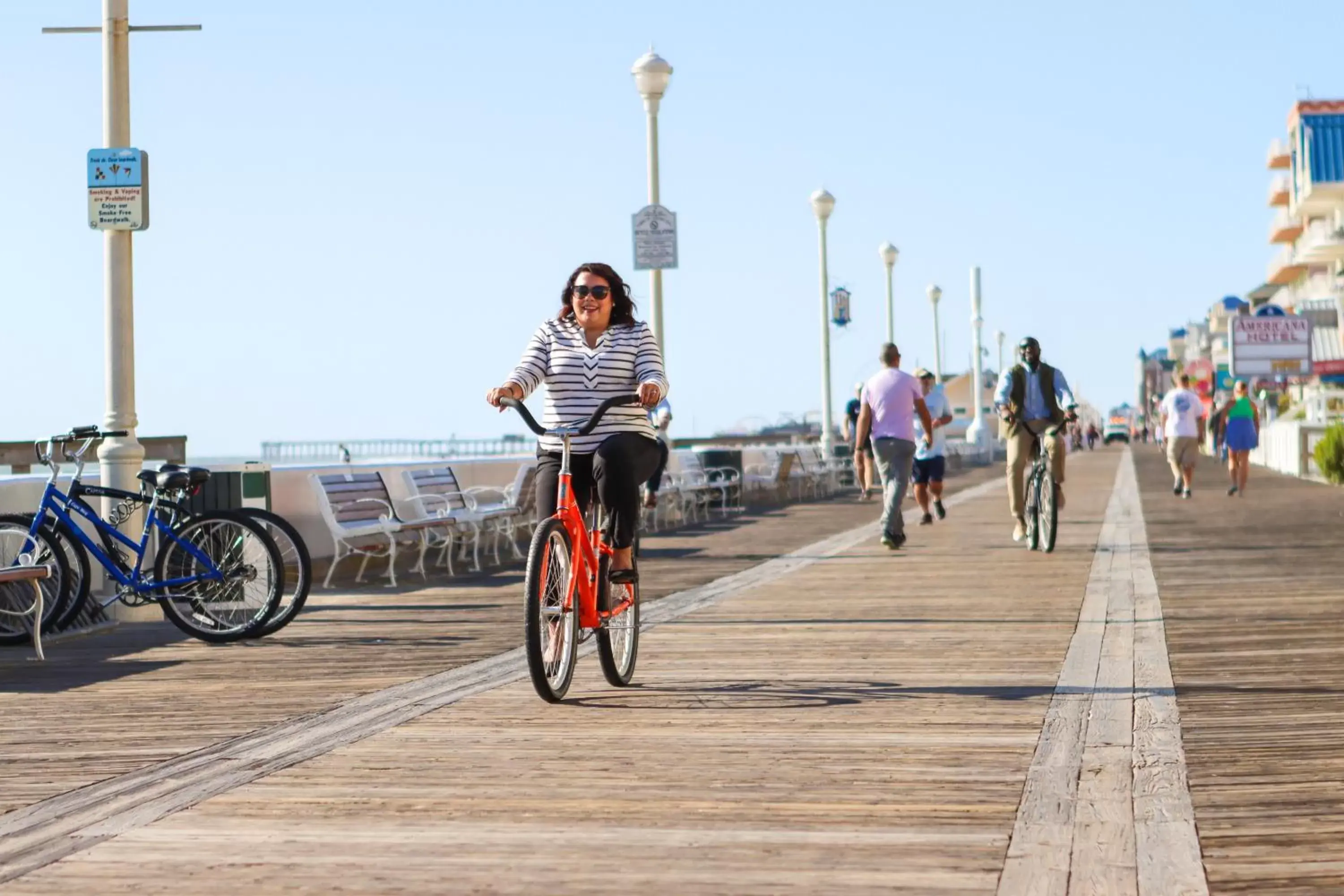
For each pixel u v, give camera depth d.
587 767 6.86
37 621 11.11
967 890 4.97
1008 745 7.20
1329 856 5.27
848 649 10.64
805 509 31.83
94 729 8.12
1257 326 79.69
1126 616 12.16
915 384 19.05
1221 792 6.20
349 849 5.58
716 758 7.02
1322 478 40.72
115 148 13.70
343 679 9.77
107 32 13.71
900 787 6.39
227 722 8.25
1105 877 5.07
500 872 5.26
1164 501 31.50
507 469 22.84
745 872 5.21
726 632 11.73
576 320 9.05
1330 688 8.58
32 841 5.77
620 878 5.17
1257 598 13.25
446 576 17.38
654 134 25.94
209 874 5.29
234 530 11.95
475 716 8.21
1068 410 18.95
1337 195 91.38
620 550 8.89
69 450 12.35
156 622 13.50
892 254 52.78
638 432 8.86
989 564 17.16
